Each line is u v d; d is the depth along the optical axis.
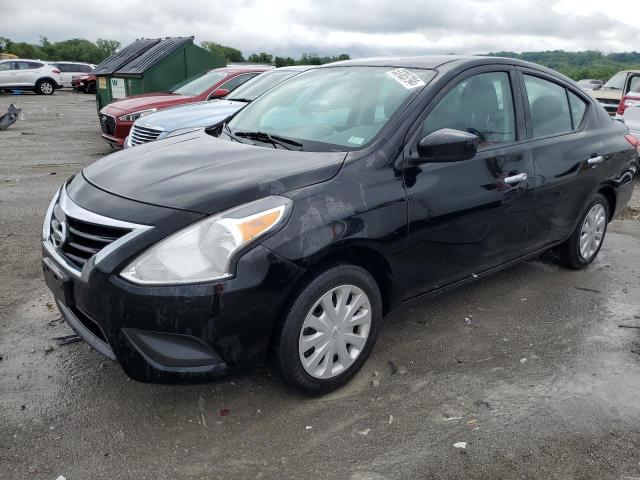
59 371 3.24
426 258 3.32
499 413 2.94
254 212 2.62
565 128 4.39
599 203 4.85
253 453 2.63
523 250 4.08
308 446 2.68
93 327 2.82
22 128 14.63
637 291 4.56
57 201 3.19
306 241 2.70
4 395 3.00
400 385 3.18
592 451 2.68
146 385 3.12
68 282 2.75
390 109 3.36
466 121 3.58
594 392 3.15
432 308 4.14
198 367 2.62
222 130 4.06
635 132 9.35
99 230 2.71
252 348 2.69
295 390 2.95
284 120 3.79
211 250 2.54
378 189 3.02
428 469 2.54
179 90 10.69
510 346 3.63
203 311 2.52
